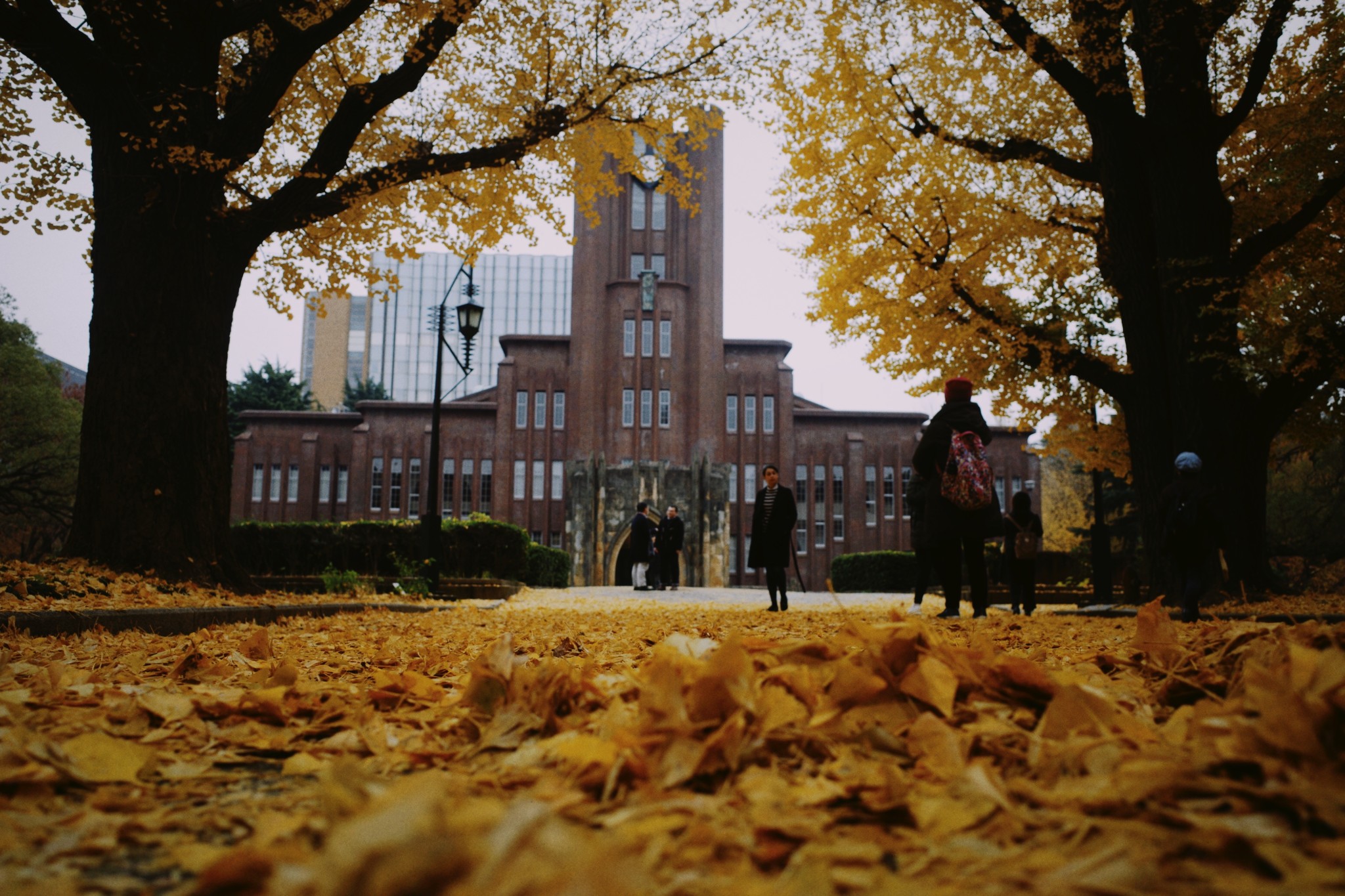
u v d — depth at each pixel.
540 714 2.07
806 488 54.62
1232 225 13.82
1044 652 3.32
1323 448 16.97
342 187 11.29
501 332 143.25
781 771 1.59
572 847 0.79
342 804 1.19
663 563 25.95
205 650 4.45
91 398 9.43
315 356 137.00
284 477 55.53
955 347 15.41
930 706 1.85
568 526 49.06
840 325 14.98
